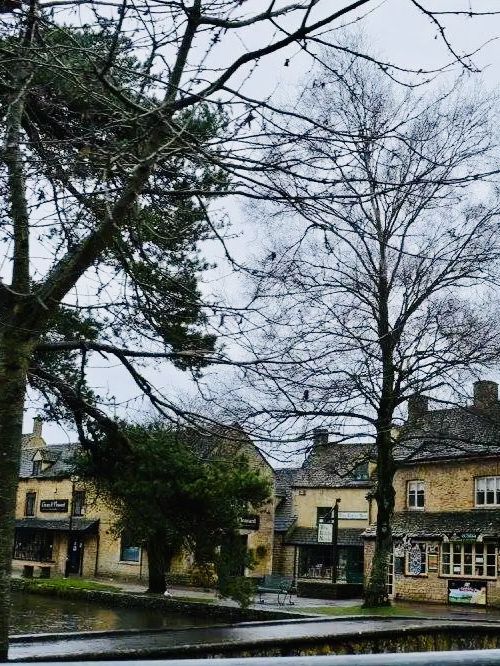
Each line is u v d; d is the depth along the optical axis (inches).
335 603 1242.6
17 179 273.9
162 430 436.1
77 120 323.9
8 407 262.5
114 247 344.2
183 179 334.6
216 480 526.6
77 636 458.6
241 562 773.9
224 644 423.2
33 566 1961.1
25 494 2091.5
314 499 1871.3
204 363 366.6
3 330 267.9
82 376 354.9
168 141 255.8
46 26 281.9
